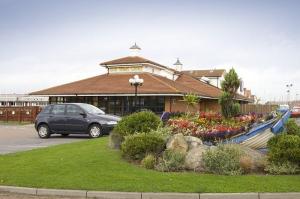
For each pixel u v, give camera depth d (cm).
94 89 3788
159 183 922
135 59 4216
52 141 2036
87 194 885
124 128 1353
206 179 952
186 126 1334
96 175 998
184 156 1094
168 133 1274
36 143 1927
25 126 3553
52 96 3934
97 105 3875
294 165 1033
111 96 3797
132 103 3769
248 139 1246
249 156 1080
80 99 3947
